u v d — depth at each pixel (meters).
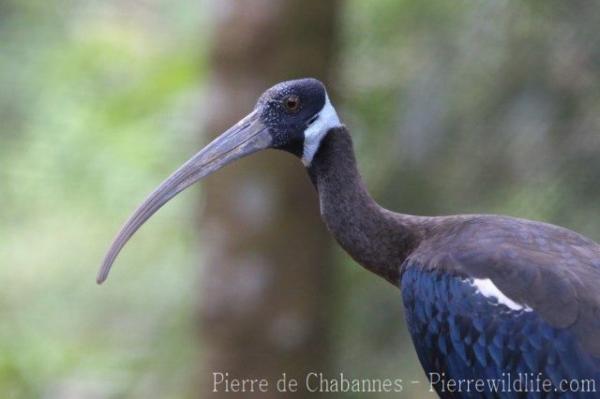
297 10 15.96
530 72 15.06
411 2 15.87
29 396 18.94
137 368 18.30
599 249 11.16
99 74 19.27
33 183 19.42
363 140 15.91
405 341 16.58
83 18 19.41
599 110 14.93
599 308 10.63
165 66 19.22
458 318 11.11
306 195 16.23
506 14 15.16
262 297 16.27
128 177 19.16
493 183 15.45
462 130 15.39
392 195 15.66
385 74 16.06
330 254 16.55
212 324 16.39
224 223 16.27
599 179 15.01
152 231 19.12
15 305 20.42
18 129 18.80
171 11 19.95
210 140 16.25
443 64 15.47
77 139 19.12
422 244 11.62
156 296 18.80
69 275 20.31
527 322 10.79
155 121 18.89
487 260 11.08
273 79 16.02
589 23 14.80
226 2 16.17
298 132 11.91
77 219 20.11
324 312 16.53
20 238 20.92
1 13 18.22
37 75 18.70
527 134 15.22
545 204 15.33
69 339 19.69
